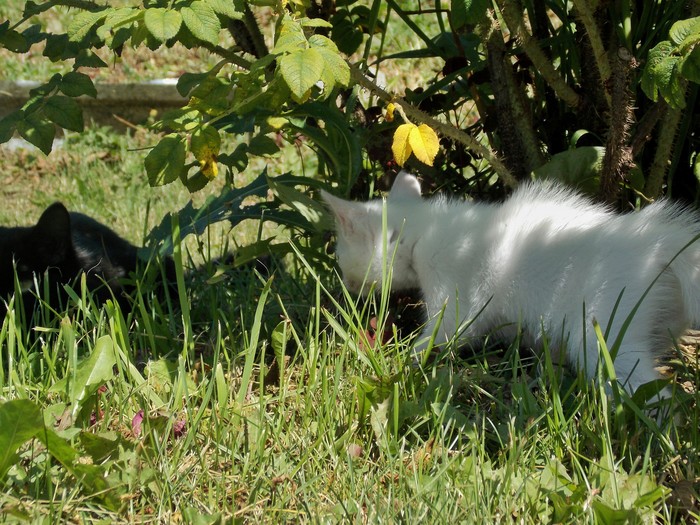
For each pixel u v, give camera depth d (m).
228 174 5.14
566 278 3.71
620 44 4.15
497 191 4.94
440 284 4.00
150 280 4.41
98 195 7.37
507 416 3.33
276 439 3.17
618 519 2.55
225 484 2.98
